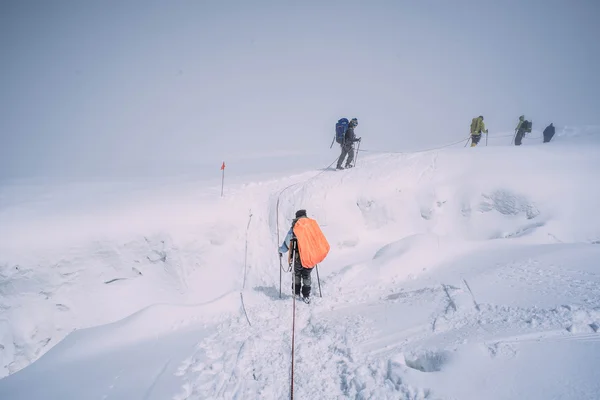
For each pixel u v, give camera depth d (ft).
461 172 30.53
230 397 11.64
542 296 14.32
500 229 27.43
